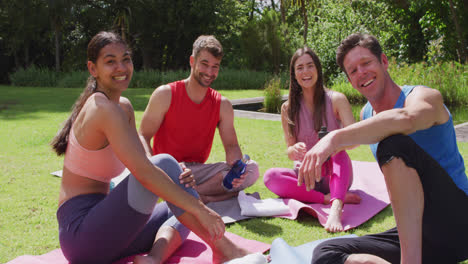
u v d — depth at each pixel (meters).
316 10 21.73
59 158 4.87
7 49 26.33
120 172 2.13
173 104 3.13
